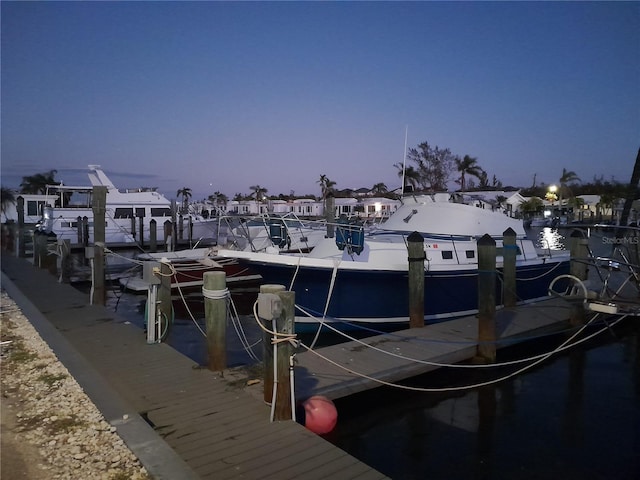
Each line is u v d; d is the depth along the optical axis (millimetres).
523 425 6688
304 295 9914
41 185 53375
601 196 54812
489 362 8438
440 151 38938
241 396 5770
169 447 4430
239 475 4109
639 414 7023
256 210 62625
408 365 7320
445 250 10992
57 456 4312
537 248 15469
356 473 4156
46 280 16062
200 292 16062
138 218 28953
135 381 6293
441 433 6457
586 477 5434
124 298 15516
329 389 6375
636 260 10898
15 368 7004
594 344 10227
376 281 10102
